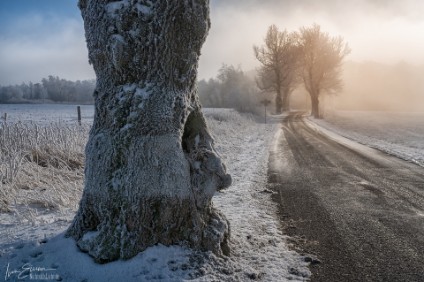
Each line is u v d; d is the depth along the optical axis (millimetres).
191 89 3947
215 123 22422
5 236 4109
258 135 21938
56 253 3611
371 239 4773
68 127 10609
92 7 3682
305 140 18891
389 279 3629
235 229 4895
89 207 3734
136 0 3535
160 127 3596
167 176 3559
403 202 6688
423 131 24594
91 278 3227
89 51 3824
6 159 7105
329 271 3781
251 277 3480
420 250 4410
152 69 3625
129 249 3389
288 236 4840
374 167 10586
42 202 5543
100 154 3660
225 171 4016
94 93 3881
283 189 7738
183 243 3635
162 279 3203
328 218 5703
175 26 3596
